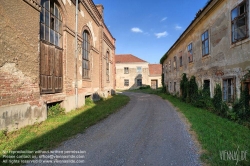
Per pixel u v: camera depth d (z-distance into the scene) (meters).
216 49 8.90
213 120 6.84
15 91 5.33
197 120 6.76
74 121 6.68
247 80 6.42
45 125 6.03
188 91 12.91
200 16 10.62
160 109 10.25
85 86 11.67
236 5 7.15
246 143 4.16
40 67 6.86
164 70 25.30
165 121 6.98
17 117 5.36
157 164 3.30
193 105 11.22
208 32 9.86
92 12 13.01
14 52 5.33
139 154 3.78
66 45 8.94
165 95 20.14
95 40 14.22
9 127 5.02
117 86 39.53
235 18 7.20
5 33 5.01
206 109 9.64
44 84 7.12
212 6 9.03
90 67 12.94
